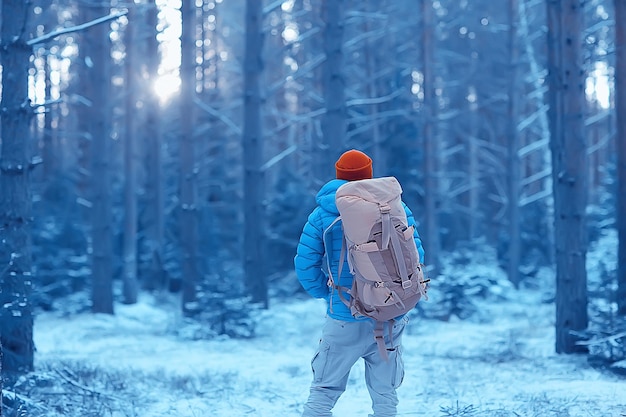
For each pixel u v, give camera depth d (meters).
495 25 28.88
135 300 21.91
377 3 26.62
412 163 28.48
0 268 7.57
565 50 10.15
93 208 19.45
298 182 29.27
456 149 30.38
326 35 16.98
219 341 13.73
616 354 8.78
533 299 21.31
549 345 10.96
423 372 8.89
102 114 19.53
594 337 9.61
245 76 18.20
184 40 18.25
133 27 22.12
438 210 28.69
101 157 19.44
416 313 16.92
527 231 28.97
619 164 10.79
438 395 7.05
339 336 4.20
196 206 18.44
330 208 4.18
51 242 26.00
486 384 7.74
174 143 32.59
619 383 7.58
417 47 29.16
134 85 22.16
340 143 16.77
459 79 33.81
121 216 29.83
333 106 16.83
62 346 13.15
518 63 25.56
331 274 4.20
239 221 33.00
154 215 25.11
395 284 4.02
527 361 9.57
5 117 7.89
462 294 17.56
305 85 28.59
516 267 25.05
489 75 31.06
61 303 22.16
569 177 10.08
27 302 7.77
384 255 4.02
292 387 7.92
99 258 19.30
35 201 29.28
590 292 13.65
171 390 7.80
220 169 32.97
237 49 32.78
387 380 4.29
